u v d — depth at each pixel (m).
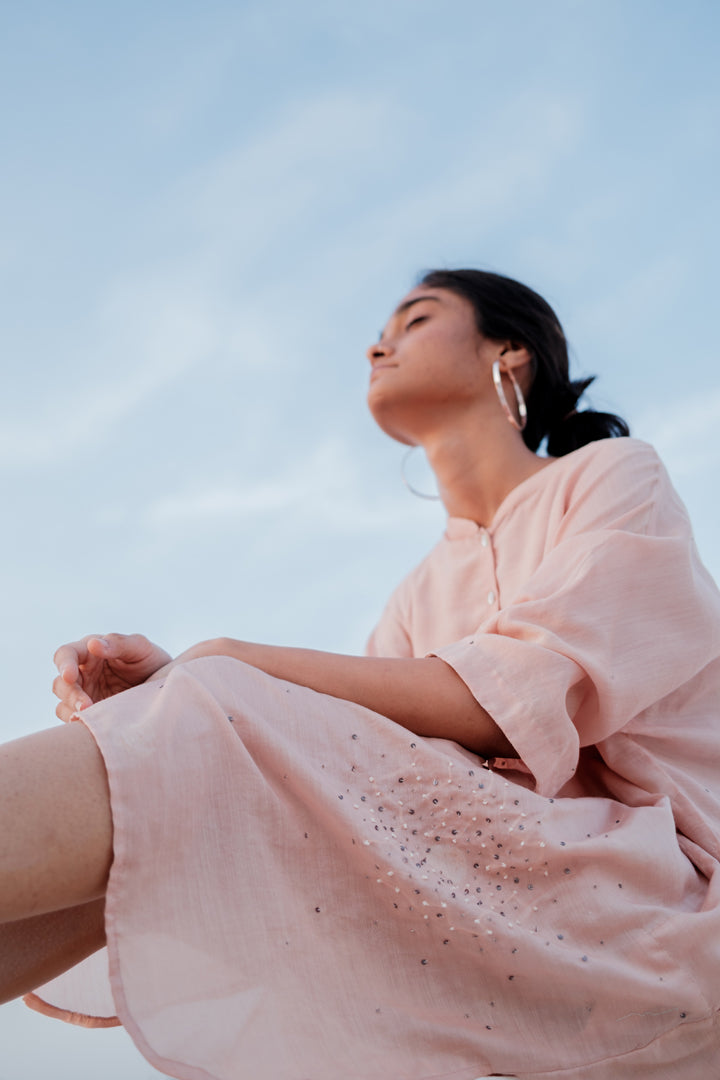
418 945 0.92
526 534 1.55
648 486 1.39
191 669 0.94
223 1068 0.79
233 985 0.82
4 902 0.76
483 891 0.97
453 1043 0.90
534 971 0.92
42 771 0.80
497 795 1.01
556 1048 0.93
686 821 1.16
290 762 0.91
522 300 1.82
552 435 1.90
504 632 1.17
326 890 0.91
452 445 1.71
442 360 1.71
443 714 1.10
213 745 0.88
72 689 1.16
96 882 0.81
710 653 1.24
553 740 1.08
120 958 0.78
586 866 1.00
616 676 1.15
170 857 0.83
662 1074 0.95
